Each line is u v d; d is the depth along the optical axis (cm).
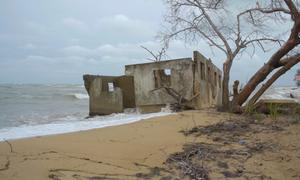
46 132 930
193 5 1564
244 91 1343
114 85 1772
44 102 2720
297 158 602
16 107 2159
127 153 626
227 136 796
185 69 1633
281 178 521
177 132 849
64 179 470
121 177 497
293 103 1296
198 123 1009
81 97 3378
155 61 1738
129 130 880
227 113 1289
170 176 518
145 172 529
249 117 1155
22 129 1010
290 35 1273
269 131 837
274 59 1299
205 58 1864
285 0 1251
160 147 676
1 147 636
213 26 1534
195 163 580
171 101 1653
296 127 867
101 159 577
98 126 1042
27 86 5103
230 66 1426
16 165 512
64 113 1833
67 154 595
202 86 1731
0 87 4491
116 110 1664
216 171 546
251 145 698
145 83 1712
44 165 521
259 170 553
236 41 1470
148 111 1695
